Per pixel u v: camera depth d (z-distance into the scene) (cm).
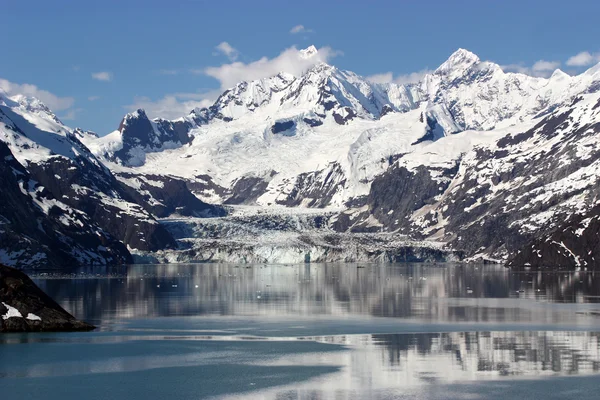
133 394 12900
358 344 17000
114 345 16825
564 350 15938
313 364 14888
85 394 12912
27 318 18250
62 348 16338
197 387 13288
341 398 12531
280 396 12694
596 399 12375
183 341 17438
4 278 18575
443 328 19350
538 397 12488
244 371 14375
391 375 13925
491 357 15300
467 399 12406
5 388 13238
